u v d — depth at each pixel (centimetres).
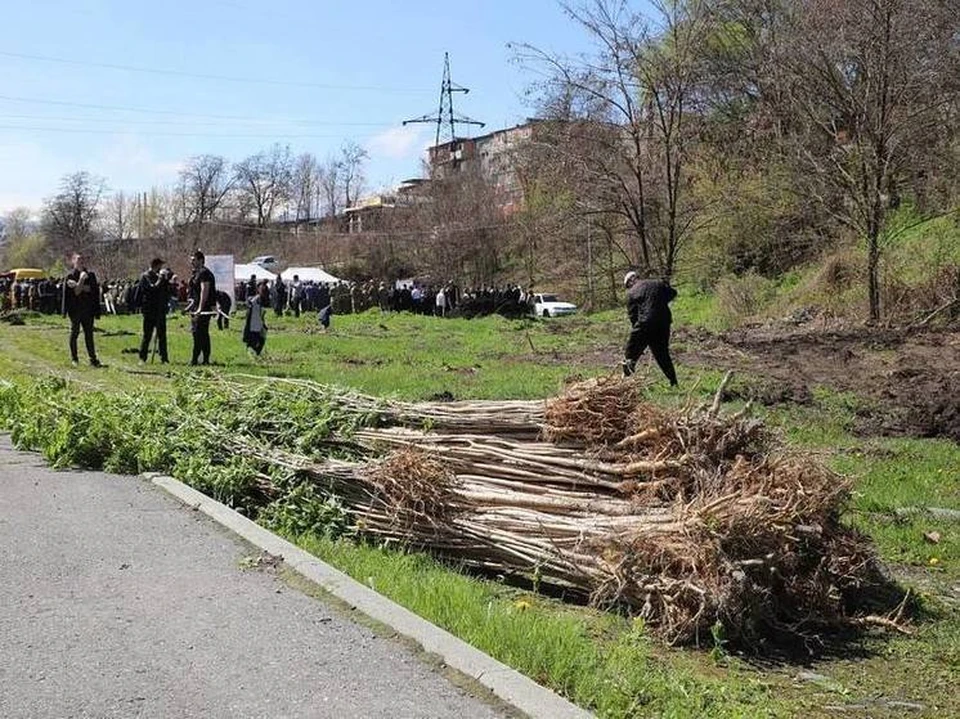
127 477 847
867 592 609
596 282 4975
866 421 1286
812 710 452
